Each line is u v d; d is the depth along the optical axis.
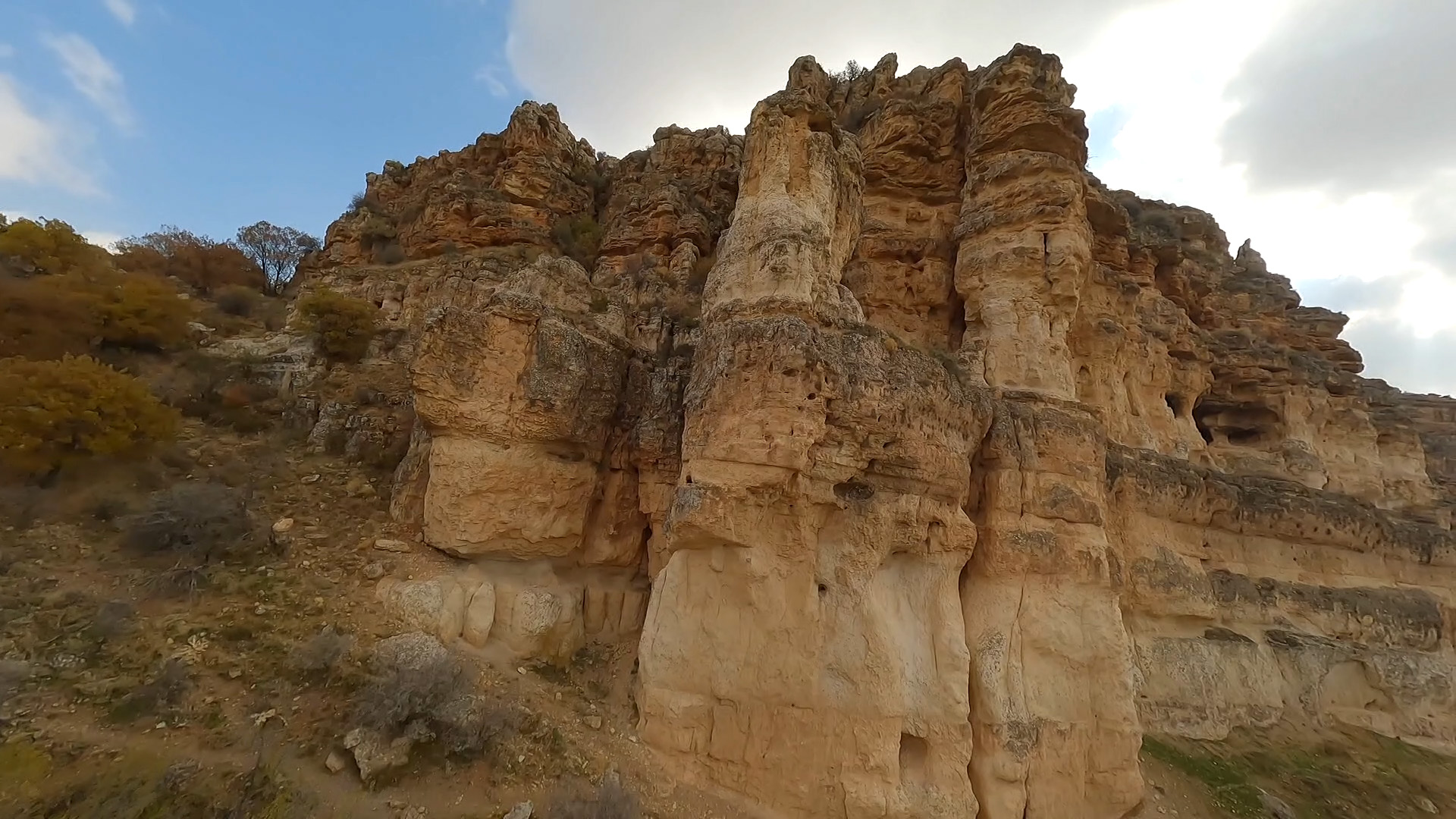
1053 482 15.05
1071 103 22.20
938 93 25.45
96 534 12.16
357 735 9.21
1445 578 25.91
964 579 14.54
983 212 20.41
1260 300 34.69
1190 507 21.56
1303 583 23.12
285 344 22.02
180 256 35.19
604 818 9.16
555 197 29.88
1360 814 15.96
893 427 12.53
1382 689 21.64
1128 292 24.12
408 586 12.31
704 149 30.00
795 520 11.78
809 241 13.61
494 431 13.28
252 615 11.02
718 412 12.24
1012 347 18.42
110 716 8.63
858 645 11.43
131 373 18.39
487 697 11.05
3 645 9.16
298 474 15.77
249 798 7.97
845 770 10.76
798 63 26.75
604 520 15.23
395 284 25.17
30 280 18.69
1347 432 29.53
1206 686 19.02
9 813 7.23
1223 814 14.79
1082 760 13.09
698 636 11.86
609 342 15.78
